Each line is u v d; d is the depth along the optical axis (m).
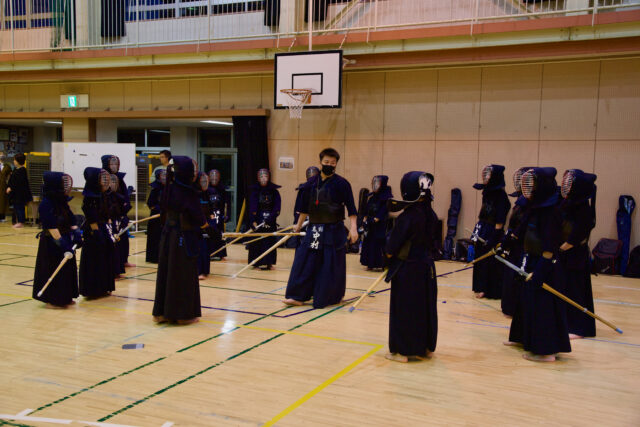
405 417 3.76
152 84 13.94
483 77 11.06
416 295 4.82
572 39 9.66
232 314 6.49
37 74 14.36
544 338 4.89
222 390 4.18
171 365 4.71
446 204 11.48
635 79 9.92
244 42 12.13
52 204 6.25
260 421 3.65
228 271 9.32
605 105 10.16
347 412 3.82
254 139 12.81
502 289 6.79
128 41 14.19
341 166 12.38
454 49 10.66
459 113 11.30
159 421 3.62
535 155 10.73
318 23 12.30
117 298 7.19
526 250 5.03
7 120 16.14
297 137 12.72
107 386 4.22
